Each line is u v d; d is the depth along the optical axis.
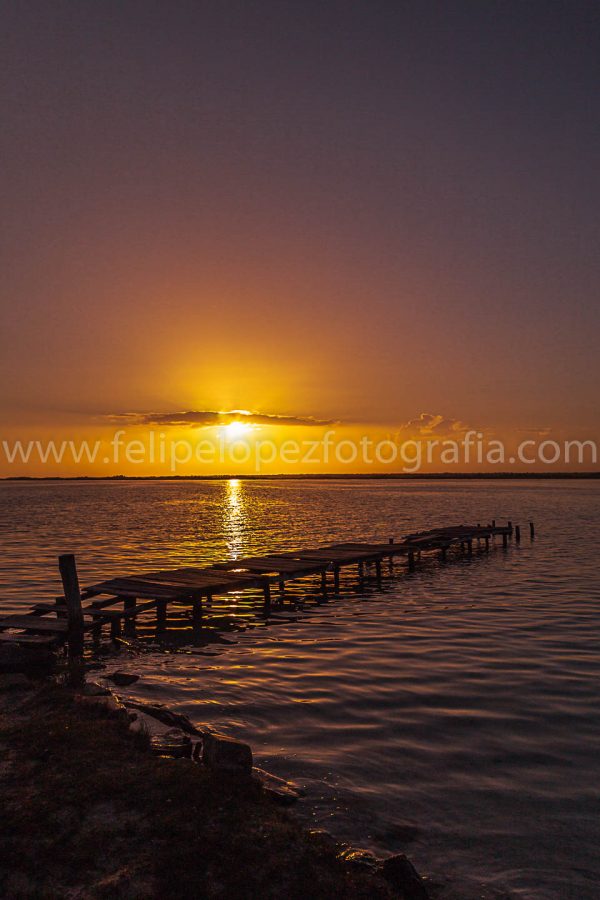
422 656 14.57
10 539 42.38
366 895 5.56
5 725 9.10
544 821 7.28
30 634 15.12
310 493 165.88
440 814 7.41
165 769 7.48
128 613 16.98
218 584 19.34
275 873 5.70
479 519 63.81
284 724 10.30
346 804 7.59
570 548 38.31
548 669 13.38
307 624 18.62
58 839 6.06
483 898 5.89
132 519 64.56
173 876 5.55
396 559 35.00
